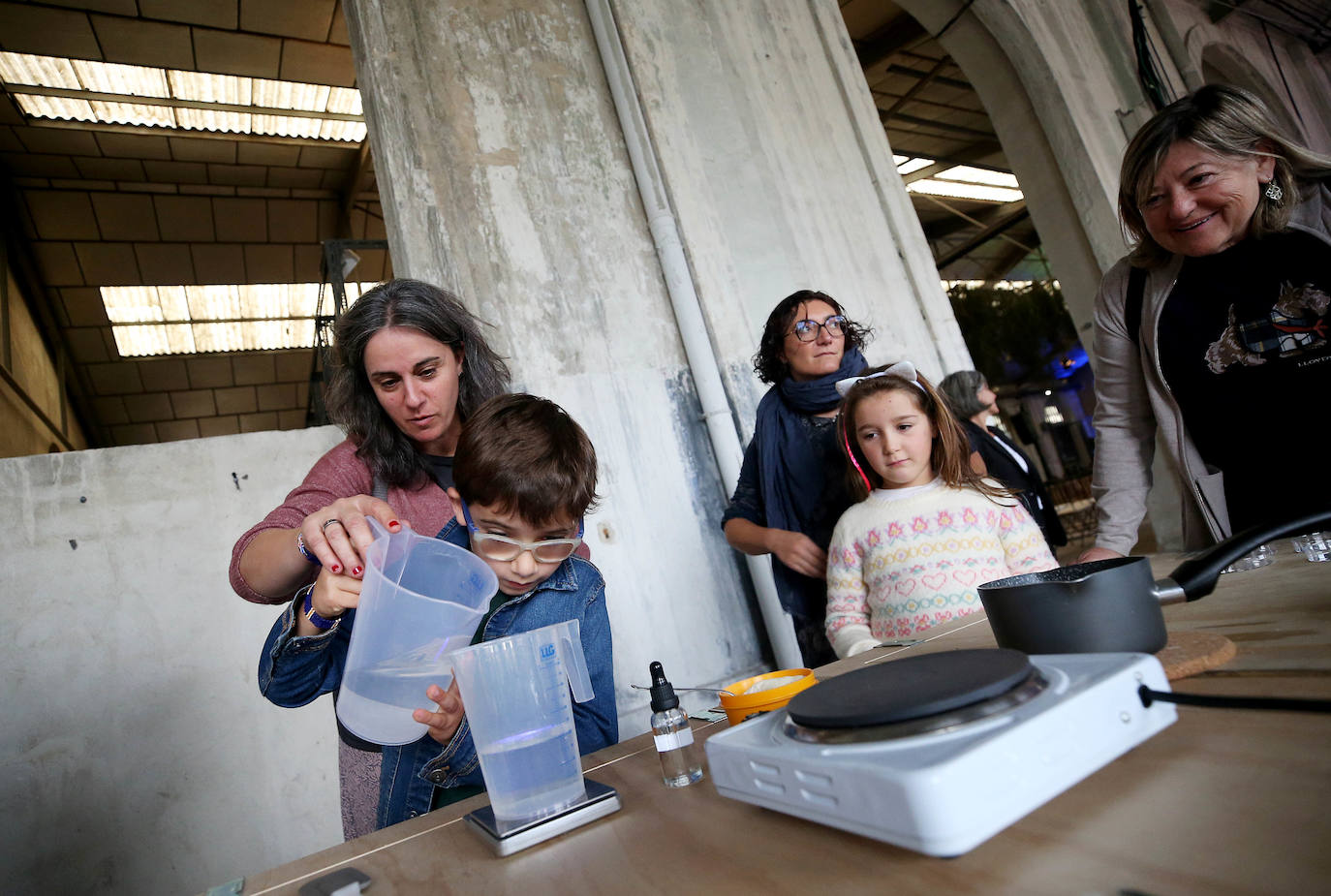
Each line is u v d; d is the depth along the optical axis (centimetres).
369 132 243
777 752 38
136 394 1078
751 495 204
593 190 265
